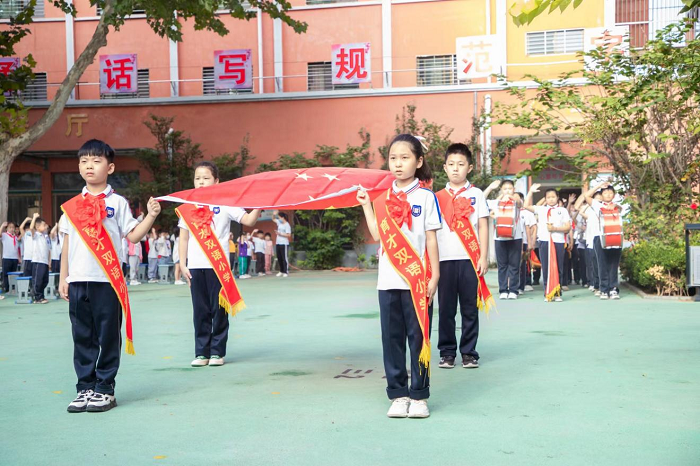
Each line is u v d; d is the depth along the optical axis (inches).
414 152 162.1
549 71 792.3
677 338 264.2
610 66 482.0
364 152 821.9
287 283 605.3
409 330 159.8
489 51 785.6
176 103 855.7
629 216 494.9
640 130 469.1
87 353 171.6
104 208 171.0
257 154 848.3
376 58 847.1
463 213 217.0
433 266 162.1
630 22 776.9
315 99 839.1
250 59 833.5
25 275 542.0
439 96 814.5
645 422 150.3
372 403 172.4
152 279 690.2
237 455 131.8
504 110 538.6
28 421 159.8
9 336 306.5
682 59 426.3
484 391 182.9
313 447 136.1
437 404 169.9
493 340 266.5
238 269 732.7
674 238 462.9
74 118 864.3
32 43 885.8
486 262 222.7
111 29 878.4
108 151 175.6
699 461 124.3
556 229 439.8
